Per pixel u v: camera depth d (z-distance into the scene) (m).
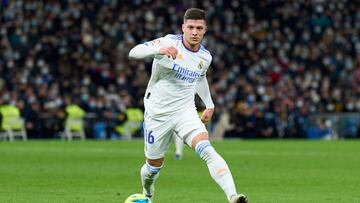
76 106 114.25
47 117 114.69
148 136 33.84
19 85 118.69
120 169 58.66
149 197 35.91
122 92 121.06
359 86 141.38
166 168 60.00
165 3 151.12
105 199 39.31
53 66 129.62
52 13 141.00
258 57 142.88
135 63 131.62
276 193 43.00
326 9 158.38
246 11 155.50
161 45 33.25
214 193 42.69
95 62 132.12
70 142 102.69
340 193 43.12
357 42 155.00
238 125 119.69
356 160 70.75
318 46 150.50
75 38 136.88
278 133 122.62
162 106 33.34
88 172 55.75
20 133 112.38
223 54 141.62
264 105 125.62
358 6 161.00
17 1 141.25
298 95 132.62
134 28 142.75
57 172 55.53
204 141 32.12
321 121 124.75
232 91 126.75
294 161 69.06
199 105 111.94
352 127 124.56
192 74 33.38
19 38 133.62
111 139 115.12
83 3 145.88
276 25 153.75
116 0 149.00
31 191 43.06
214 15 153.50
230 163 66.12
